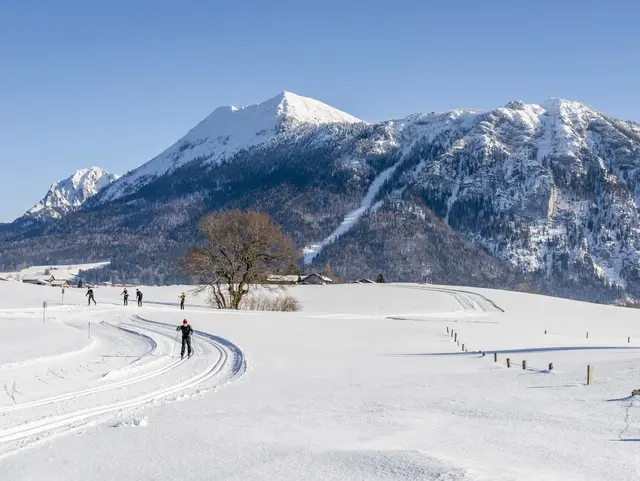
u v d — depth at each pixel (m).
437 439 12.58
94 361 26.45
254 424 14.37
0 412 15.97
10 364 23.64
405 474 9.59
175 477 10.02
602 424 14.01
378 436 12.91
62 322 45.81
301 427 13.98
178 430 13.63
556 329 62.41
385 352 33.75
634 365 23.42
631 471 10.14
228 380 22.78
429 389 20.16
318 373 24.94
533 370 24.03
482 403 17.11
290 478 9.71
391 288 104.81
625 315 82.62
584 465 10.49
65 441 12.74
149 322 47.19
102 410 16.50
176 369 25.06
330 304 86.31
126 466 10.74
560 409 15.93
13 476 10.30
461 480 9.08
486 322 63.25
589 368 19.98
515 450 11.56
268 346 34.84
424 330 48.69
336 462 10.59
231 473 10.11
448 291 105.50
